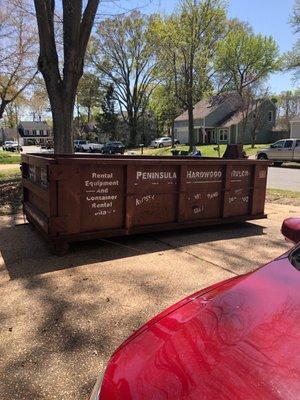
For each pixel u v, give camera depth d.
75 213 5.57
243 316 1.98
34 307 4.02
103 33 52.59
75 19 10.16
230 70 56.38
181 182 6.51
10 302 4.14
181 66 42.31
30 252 5.82
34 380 2.88
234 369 1.59
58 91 10.65
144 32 53.56
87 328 3.60
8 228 7.32
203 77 43.94
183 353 1.78
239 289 2.30
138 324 3.67
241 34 54.47
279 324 1.85
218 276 4.89
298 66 37.03
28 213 7.12
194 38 39.97
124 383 1.70
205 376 1.58
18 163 29.05
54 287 4.52
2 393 2.75
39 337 3.45
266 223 7.99
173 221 6.59
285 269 2.45
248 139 54.41
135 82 62.19
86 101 64.88
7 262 5.40
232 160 7.08
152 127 70.69
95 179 5.67
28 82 28.17
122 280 4.74
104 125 68.25
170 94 47.97
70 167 5.42
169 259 5.55
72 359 3.13
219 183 7.05
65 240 5.56
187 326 2.03
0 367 3.04
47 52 10.35
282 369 1.55
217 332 1.88
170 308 2.46
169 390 1.56
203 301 2.35
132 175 5.97
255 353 1.66
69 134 10.88
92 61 57.19
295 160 26.70
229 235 6.96
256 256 5.73
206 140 61.44
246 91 47.47
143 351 1.92
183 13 39.38
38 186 6.11
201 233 7.07
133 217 6.09
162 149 53.06
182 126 66.25
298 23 35.97
